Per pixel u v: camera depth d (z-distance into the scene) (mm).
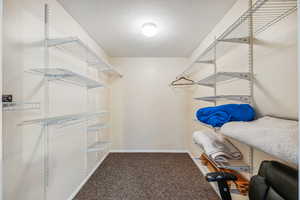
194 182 2195
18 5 1144
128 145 3521
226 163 1419
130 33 2367
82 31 2180
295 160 593
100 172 2512
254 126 942
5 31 1051
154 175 2402
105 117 3201
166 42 2709
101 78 2959
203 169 2500
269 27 1132
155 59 3516
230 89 1691
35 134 1314
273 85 1096
